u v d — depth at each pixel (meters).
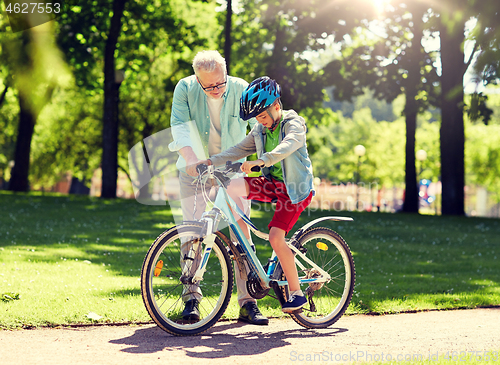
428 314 4.38
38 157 36.38
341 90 19.70
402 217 15.12
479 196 69.12
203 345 3.30
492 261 7.82
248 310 3.97
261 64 20.11
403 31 19.58
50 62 11.80
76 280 4.97
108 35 18.41
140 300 4.26
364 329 3.85
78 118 33.31
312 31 18.69
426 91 19.02
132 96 31.39
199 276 3.61
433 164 42.88
